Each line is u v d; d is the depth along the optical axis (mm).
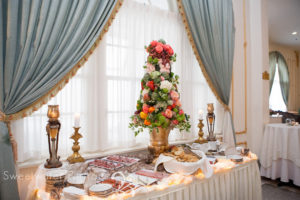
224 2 3420
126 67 2457
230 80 3436
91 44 2068
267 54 4113
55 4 1847
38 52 1779
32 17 1744
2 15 1664
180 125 2023
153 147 2006
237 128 3727
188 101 2990
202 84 3217
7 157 1606
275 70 9148
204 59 3016
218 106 3436
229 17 3510
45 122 1985
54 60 1868
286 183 3619
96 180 1519
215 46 3191
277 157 3596
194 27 2943
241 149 2297
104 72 2277
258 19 4043
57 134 1706
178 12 2947
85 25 2033
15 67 1705
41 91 1803
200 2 3023
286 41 8656
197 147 2285
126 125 2445
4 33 1678
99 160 1977
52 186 1363
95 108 2227
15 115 1701
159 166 1751
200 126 2635
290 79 9758
